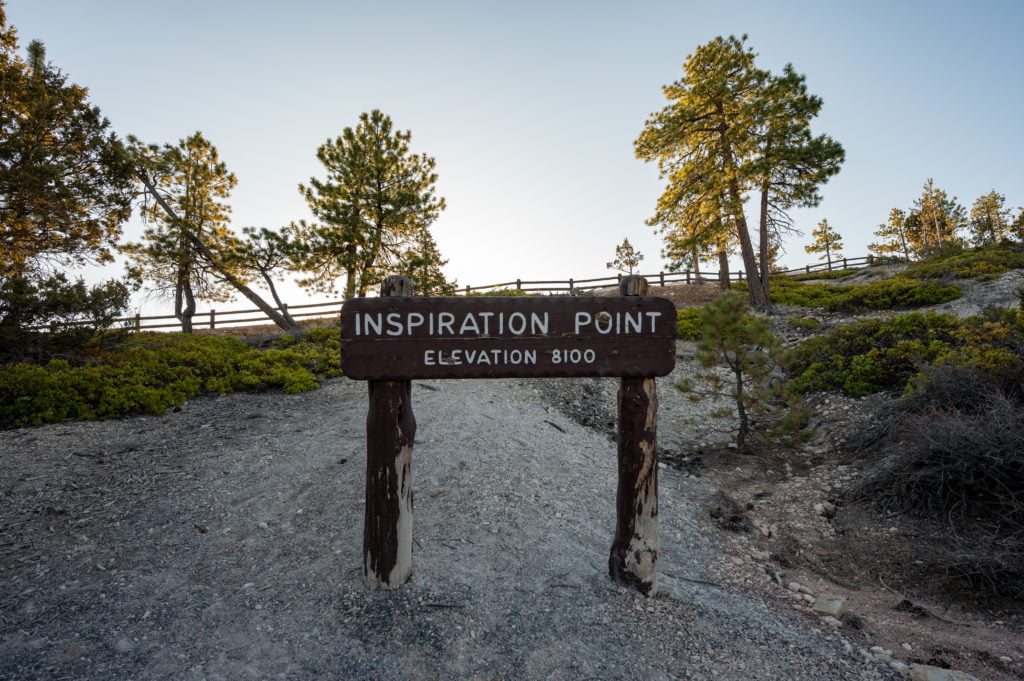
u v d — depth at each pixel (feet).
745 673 10.53
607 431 29.22
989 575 15.10
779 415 31.40
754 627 12.26
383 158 62.69
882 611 13.96
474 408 27.63
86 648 10.50
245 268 60.29
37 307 33.81
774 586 14.92
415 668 10.07
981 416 20.48
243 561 13.91
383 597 12.00
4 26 45.88
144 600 12.13
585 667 10.31
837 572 16.42
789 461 25.67
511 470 20.22
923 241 172.65
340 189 63.00
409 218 64.90
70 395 27.14
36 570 13.43
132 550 14.53
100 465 20.51
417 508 16.96
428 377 12.05
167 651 10.44
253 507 17.21
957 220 165.07
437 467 19.84
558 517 17.19
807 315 58.59
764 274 65.36
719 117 66.18
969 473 18.56
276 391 32.58
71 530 15.74
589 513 18.25
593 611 12.07
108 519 16.44
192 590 12.53
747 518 20.22
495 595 12.35
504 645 10.80
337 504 17.13
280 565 13.64
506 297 12.26
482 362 12.14
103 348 36.70
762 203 65.21
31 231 45.11
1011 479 18.15
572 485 20.40
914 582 15.60
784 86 60.08
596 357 12.42
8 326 32.48
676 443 28.43
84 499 17.79
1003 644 12.50
